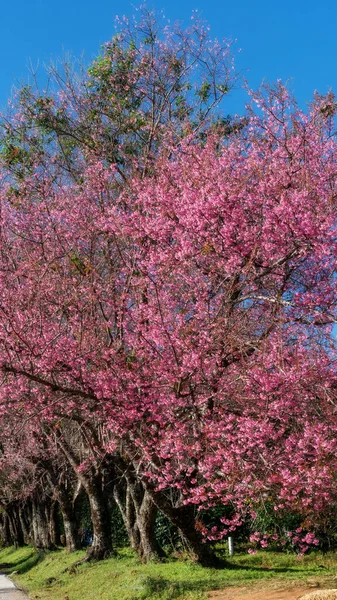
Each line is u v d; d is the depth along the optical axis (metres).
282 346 11.40
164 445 12.15
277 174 12.07
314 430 10.76
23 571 26.69
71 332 13.72
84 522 28.22
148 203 13.67
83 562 20.17
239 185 11.51
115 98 19.44
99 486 20.61
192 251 12.12
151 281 12.84
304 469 10.50
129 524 19.44
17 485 29.05
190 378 12.27
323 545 16.92
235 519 12.31
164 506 14.19
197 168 12.59
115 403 12.55
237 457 11.32
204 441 11.75
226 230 11.51
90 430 14.64
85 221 15.53
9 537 43.19
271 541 16.66
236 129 15.17
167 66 19.61
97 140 18.66
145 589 13.22
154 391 12.67
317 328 12.06
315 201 11.54
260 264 12.04
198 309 12.19
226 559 16.55
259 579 12.98
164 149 15.60
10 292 13.73
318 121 13.11
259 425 11.12
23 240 15.38
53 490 24.89
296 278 12.50
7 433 18.59
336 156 12.80
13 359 12.64
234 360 12.30
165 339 12.15
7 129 19.03
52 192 17.05
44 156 18.69
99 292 13.98
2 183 17.53
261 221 11.29
